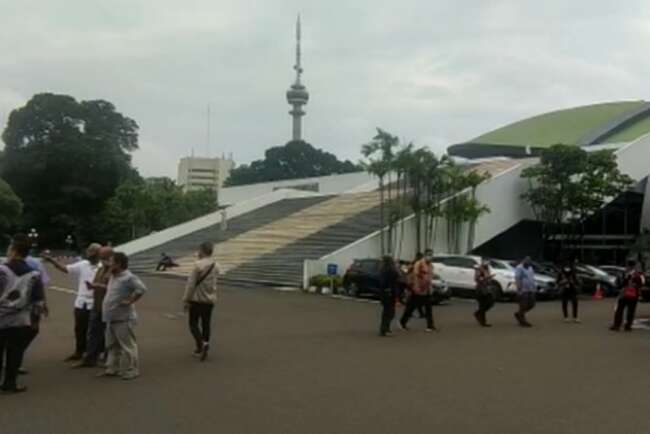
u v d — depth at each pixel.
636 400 8.96
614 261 48.44
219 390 9.36
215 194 69.38
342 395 9.10
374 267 27.52
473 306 25.55
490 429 7.44
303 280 31.38
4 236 69.00
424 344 14.29
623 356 12.89
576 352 13.36
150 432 7.20
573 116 77.81
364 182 62.41
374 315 20.72
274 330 16.66
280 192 57.03
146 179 80.81
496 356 12.70
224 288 31.03
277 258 37.78
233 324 17.95
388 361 11.98
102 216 74.56
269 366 11.34
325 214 46.56
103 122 81.31
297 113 148.00
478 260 29.67
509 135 77.25
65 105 79.50
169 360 11.87
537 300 30.00
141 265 42.91
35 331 9.39
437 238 37.81
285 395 9.07
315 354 12.73
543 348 13.89
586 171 39.69
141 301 23.34
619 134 68.50
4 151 79.88
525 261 18.50
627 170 45.03
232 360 11.94
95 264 11.73
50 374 10.48
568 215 41.47
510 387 9.75
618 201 48.12
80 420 7.68
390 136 36.62
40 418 7.77
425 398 8.96
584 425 7.65
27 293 9.15
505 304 26.91
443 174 36.88
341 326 17.70
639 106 73.81
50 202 78.06
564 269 20.36
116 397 8.88
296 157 111.06
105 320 10.19
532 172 40.84
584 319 20.70
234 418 7.82
